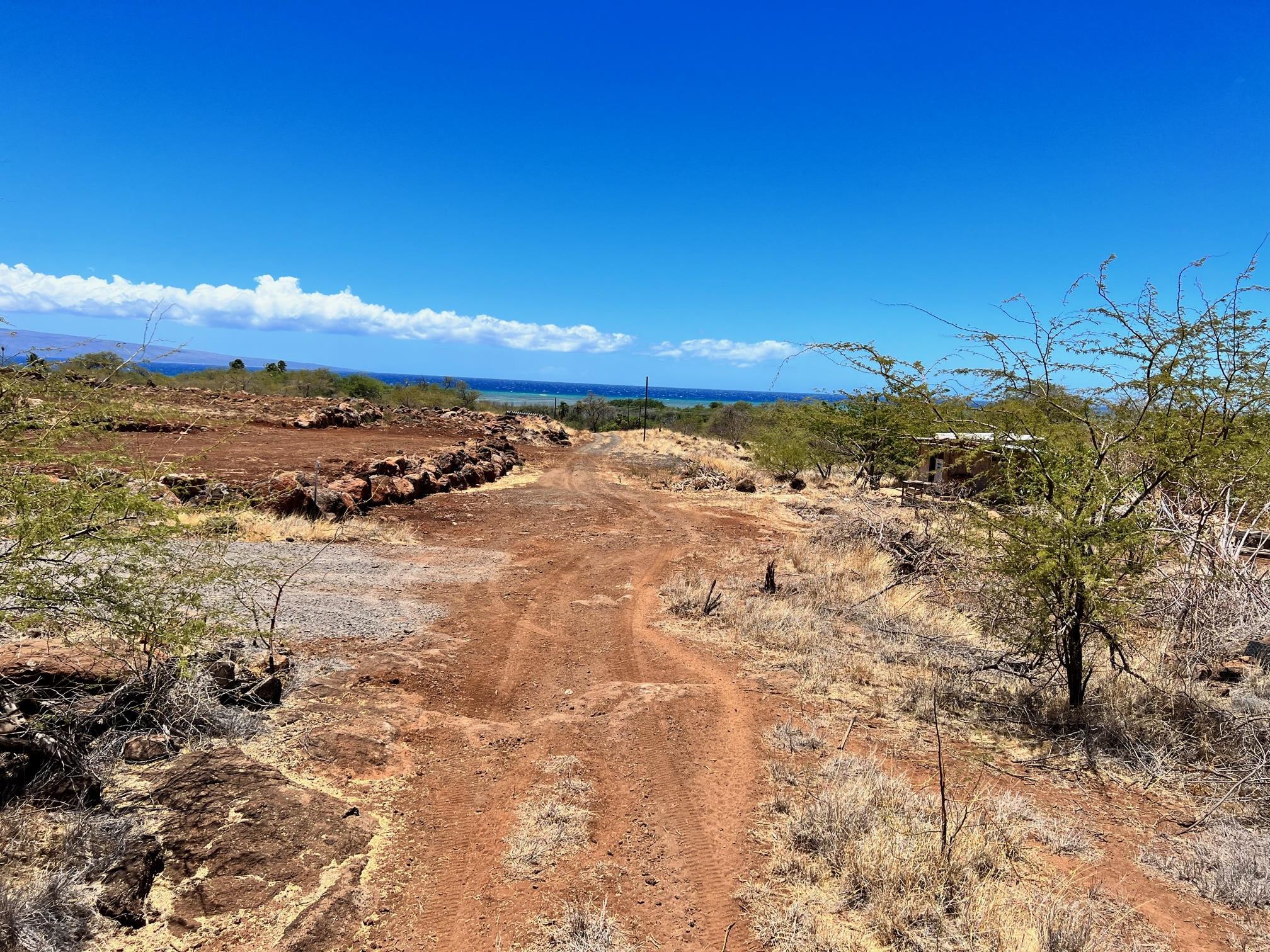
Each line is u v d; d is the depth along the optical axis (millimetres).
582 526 16578
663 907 3850
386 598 9227
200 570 5465
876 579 11008
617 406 87875
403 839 4273
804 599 10047
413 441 29016
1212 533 7180
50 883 3236
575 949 3469
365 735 5281
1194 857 4371
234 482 13328
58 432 4363
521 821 4559
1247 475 6246
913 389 6898
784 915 3795
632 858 4273
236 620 6258
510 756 5426
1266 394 5895
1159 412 6336
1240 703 6184
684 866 4207
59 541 4371
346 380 57406
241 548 10469
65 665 4785
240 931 3377
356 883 3805
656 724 6082
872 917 3781
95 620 4594
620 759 5477
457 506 17922
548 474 28188
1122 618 6316
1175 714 6184
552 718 6121
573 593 10469
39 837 3531
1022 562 6340
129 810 3975
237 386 45438
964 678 7238
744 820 4707
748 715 6340
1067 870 4238
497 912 3738
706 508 20422
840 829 4445
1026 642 6684
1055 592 6301
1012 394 6695
